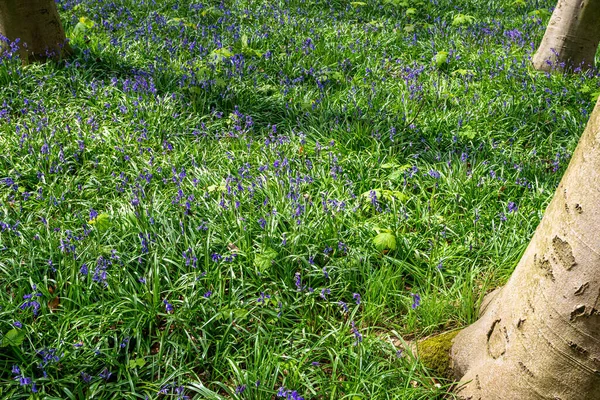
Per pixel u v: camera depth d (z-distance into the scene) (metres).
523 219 4.71
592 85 7.27
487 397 2.86
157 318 3.66
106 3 9.16
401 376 3.28
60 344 3.34
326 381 3.25
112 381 3.33
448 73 7.64
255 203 4.68
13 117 5.89
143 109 6.01
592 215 2.24
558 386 2.49
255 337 3.46
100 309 3.63
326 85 7.00
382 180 5.08
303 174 5.04
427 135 5.96
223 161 5.36
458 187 5.03
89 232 4.23
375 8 10.25
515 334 2.69
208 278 3.83
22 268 3.89
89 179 5.00
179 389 3.10
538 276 2.53
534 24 9.95
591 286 2.27
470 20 9.46
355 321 3.78
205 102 6.33
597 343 2.32
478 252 4.29
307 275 3.95
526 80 7.23
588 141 2.29
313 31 8.88
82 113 6.05
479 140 5.95
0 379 3.19
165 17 8.74
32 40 6.90
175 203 4.54
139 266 4.01
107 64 7.10
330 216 4.42
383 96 6.71
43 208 4.59
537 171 5.39
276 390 3.22
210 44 7.92
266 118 6.25
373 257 4.21
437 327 3.74
